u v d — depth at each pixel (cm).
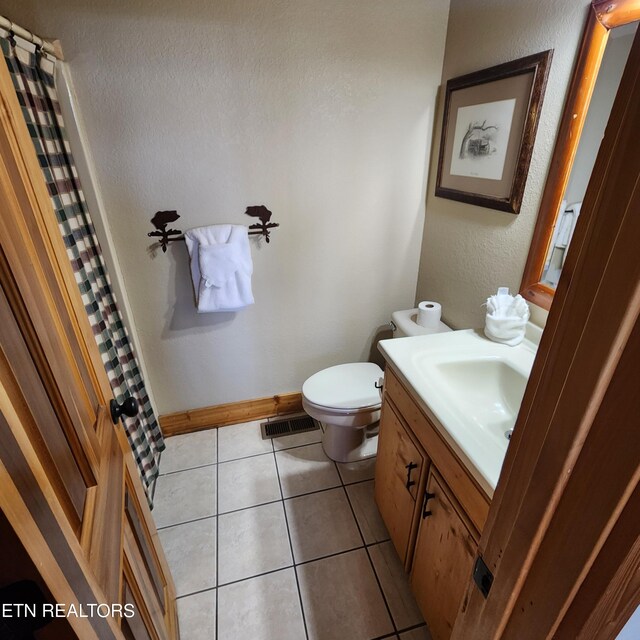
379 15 156
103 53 139
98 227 159
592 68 103
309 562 150
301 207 182
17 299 46
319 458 199
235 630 130
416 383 113
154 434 198
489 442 91
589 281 33
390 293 216
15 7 128
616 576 35
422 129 180
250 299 184
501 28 132
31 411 44
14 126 61
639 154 28
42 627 38
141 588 86
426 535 116
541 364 41
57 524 41
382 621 132
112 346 150
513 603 49
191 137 158
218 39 146
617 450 32
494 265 150
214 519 168
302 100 162
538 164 124
